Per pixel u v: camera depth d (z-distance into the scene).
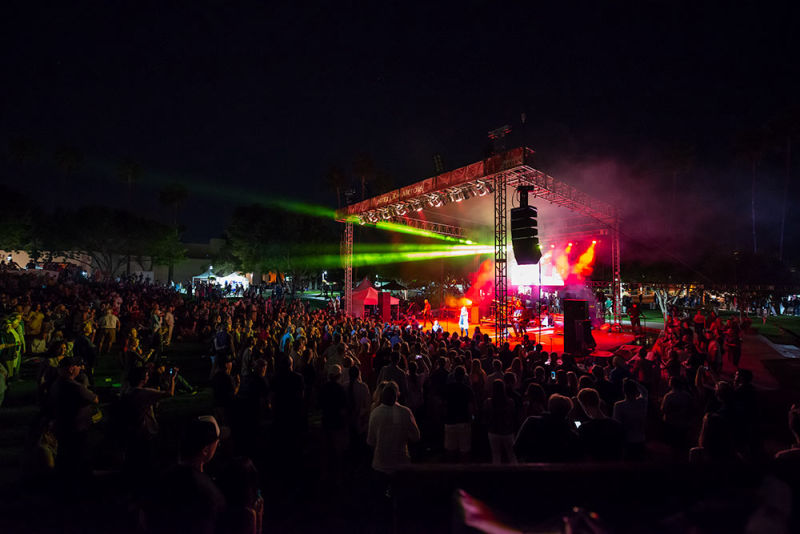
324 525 4.61
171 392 9.88
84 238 48.97
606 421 3.69
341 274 46.78
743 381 5.55
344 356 7.77
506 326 14.73
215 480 2.45
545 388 6.44
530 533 1.26
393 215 21.72
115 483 4.45
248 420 6.35
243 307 20.11
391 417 4.70
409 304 30.66
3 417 8.11
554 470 1.30
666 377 10.45
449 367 7.62
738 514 1.22
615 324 22.84
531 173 15.65
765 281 27.16
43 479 4.18
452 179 16.70
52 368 6.38
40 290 23.78
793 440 7.04
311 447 6.83
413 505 1.31
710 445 3.35
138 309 18.20
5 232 39.03
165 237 54.97
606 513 1.25
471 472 1.32
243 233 45.78
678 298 32.88
